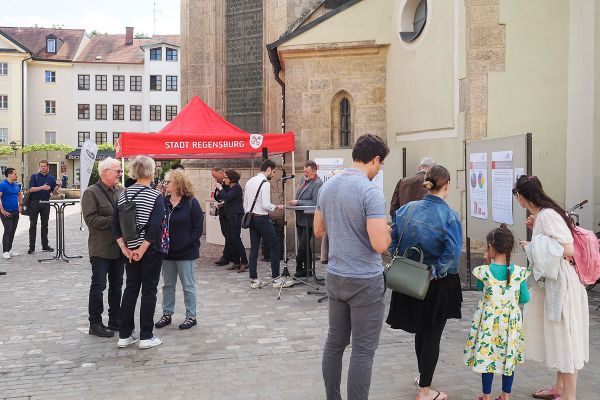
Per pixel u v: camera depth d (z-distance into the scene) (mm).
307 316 7148
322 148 12555
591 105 8383
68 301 8148
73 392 4766
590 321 6781
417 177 7359
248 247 12727
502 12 8625
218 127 11055
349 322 4074
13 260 12031
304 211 8109
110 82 64938
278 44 12477
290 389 4805
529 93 8680
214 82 16266
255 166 14898
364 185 3938
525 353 4512
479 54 8680
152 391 4781
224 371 5234
